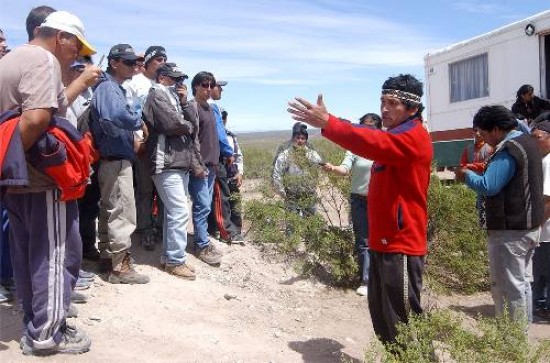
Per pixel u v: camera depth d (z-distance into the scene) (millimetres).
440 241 7098
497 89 11469
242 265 6910
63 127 3637
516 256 5008
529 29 10523
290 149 7281
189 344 4449
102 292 5125
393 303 4109
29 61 3463
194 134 6141
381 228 4105
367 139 3812
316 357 4703
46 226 3664
